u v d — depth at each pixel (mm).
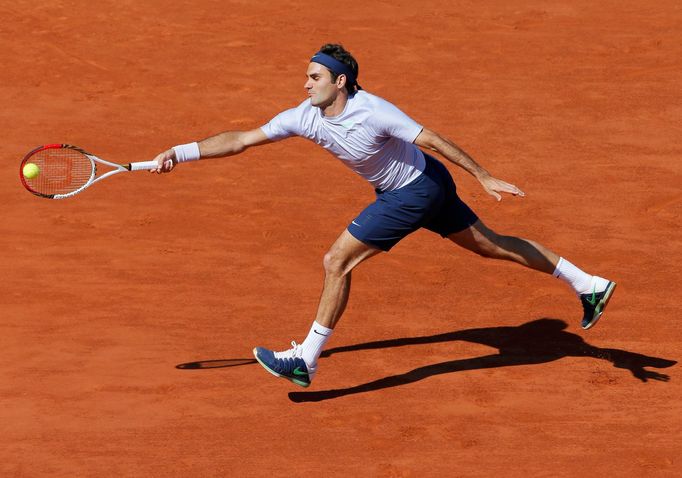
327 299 25016
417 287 32406
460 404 25641
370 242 24922
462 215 25812
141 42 60312
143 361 27438
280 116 25047
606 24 63625
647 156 44531
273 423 24656
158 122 48406
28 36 60875
